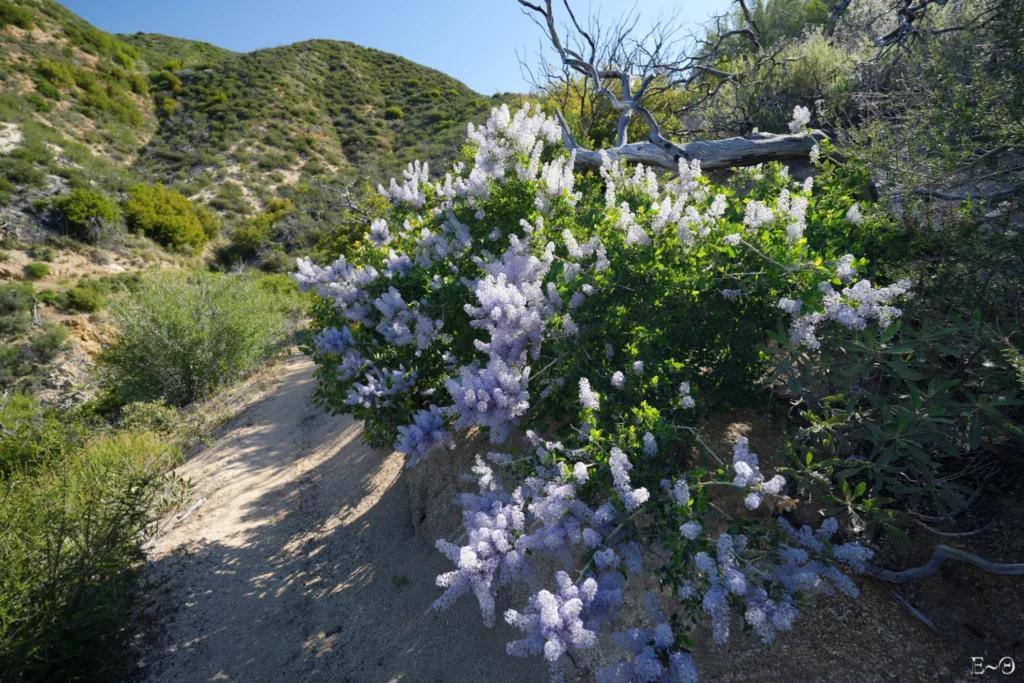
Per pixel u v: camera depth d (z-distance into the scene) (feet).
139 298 41.06
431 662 11.09
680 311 9.38
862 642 7.73
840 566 8.46
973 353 7.82
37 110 114.42
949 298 8.55
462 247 14.38
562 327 9.96
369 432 16.38
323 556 15.85
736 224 9.00
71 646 11.87
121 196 97.81
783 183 12.12
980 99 9.79
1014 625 7.27
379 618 12.88
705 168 19.24
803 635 8.07
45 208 82.33
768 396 10.25
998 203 9.25
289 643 12.87
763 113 22.95
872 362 7.77
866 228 9.73
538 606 6.14
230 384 41.04
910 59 16.33
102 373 44.65
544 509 7.22
